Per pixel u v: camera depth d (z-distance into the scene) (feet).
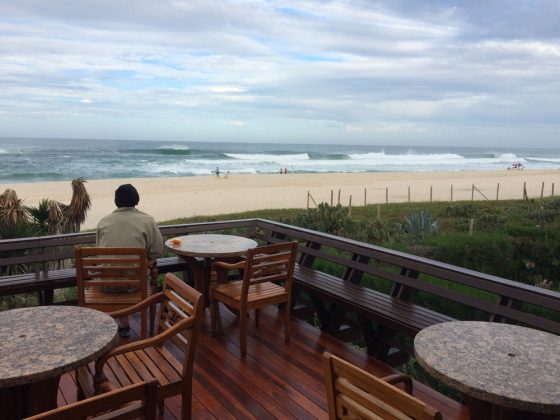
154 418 4.99
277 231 17.67
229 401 9.60
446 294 11.31
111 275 11.06
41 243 13.89
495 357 6.37
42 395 6.46
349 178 128.57
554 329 9.00
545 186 109.91
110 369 8.10
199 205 72.43
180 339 8.25
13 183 104.94
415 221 41.88
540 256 34.73
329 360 5.60
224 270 14.26
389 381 6.97
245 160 206.90
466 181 121.80
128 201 12.44
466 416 9.24
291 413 9.20
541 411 5.25
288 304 12.51
